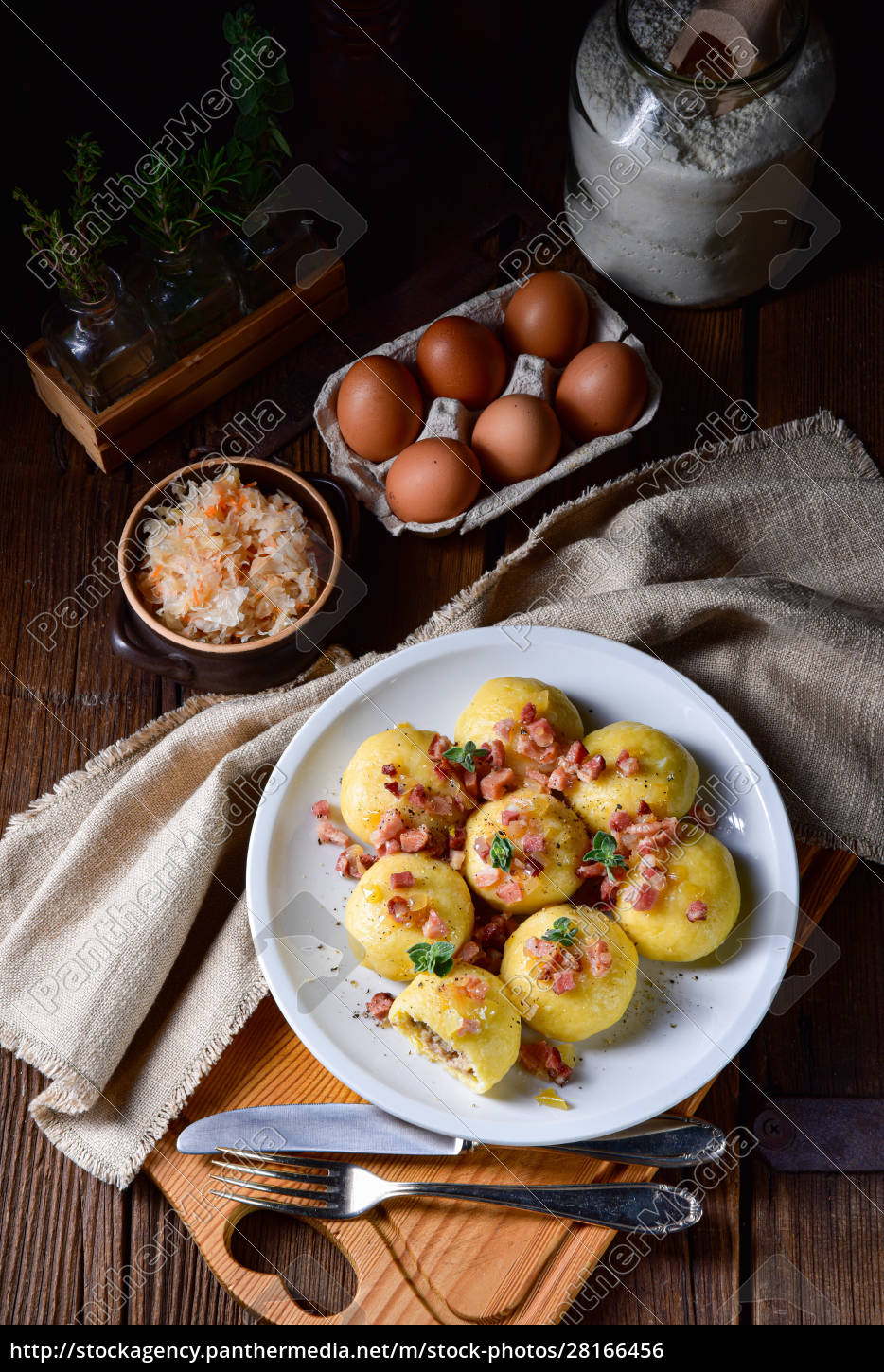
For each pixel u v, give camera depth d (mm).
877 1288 797
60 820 831
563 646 810
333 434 863
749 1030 751
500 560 843
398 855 751
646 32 828
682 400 906
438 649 808
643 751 762
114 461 893
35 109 920
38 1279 792
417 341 866
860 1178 806
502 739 768
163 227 815
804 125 831
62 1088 771
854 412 906
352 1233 768
